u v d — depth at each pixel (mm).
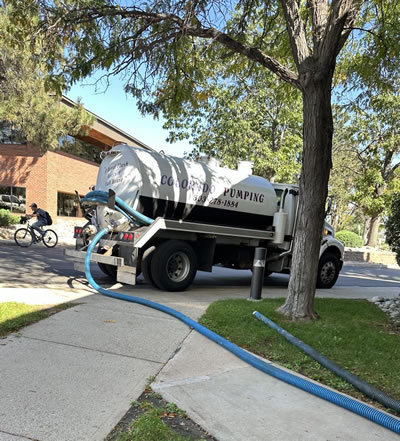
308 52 5578
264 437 2717
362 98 9680
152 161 7809
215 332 5043
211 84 16312
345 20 5148
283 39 8586
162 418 2924
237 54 8750
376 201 23281
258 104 18000
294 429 2846
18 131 20328
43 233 15133
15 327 4578
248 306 6211
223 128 18547
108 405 3025
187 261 7887
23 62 14727
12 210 22312
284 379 3680
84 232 8547
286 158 18969
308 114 5504
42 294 6617
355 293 9977
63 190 23969
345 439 2752
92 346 4211
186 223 7723
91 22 7211
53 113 17000
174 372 3748
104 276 9359
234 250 9688
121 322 5133
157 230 7344
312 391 3443
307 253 5676
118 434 2662
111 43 7402
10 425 2666
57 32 7105
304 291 5688
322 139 5484
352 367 4109
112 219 8062
